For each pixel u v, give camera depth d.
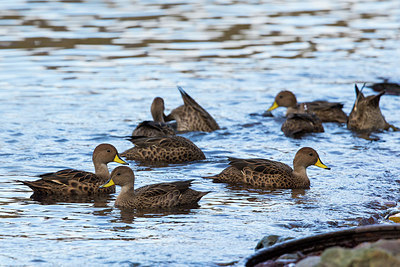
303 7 44.47
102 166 14.66
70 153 17.06
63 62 29.00
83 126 20.05
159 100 20.62
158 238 10.95
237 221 11.91
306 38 34.91
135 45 32.56
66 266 9.66
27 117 20.81
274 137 19.44
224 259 9.95
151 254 10.16
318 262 7.50
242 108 22.92
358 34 36.12
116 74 27.20
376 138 19.30
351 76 27.52
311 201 13.20
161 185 13.23
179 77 26.97
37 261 9.84
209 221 11.93
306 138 19.34
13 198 13.33
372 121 20.41
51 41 32.81
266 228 11.45
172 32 35.56
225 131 20.16
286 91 22.45
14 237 10.91
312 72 28.11
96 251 10.28
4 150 17.12
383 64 29.39
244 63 29.55
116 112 21.89
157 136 17.59
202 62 29.59
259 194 13.84
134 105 22.89
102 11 40.91
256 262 8.15
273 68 28.77
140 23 37.59
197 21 38.62
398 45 33.38
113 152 14.65
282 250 8.49
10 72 26.97
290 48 32.56
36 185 13.62
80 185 13.85
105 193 14.12
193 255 10.12
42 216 12.18
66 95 23.89
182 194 13.12
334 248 7.44
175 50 31.69
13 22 37.00
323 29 37.31
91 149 17.55
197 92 24.88
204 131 20.19
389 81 26.66
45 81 25.80
